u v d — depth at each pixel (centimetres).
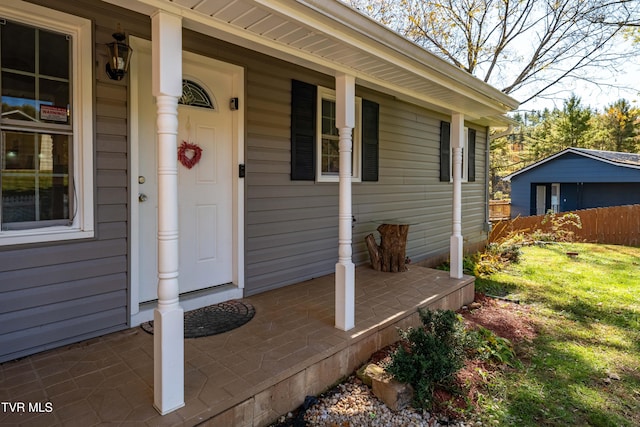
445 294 389
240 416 194
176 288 182
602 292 534
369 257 521
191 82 323
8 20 218
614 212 1038
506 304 470
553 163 1595
